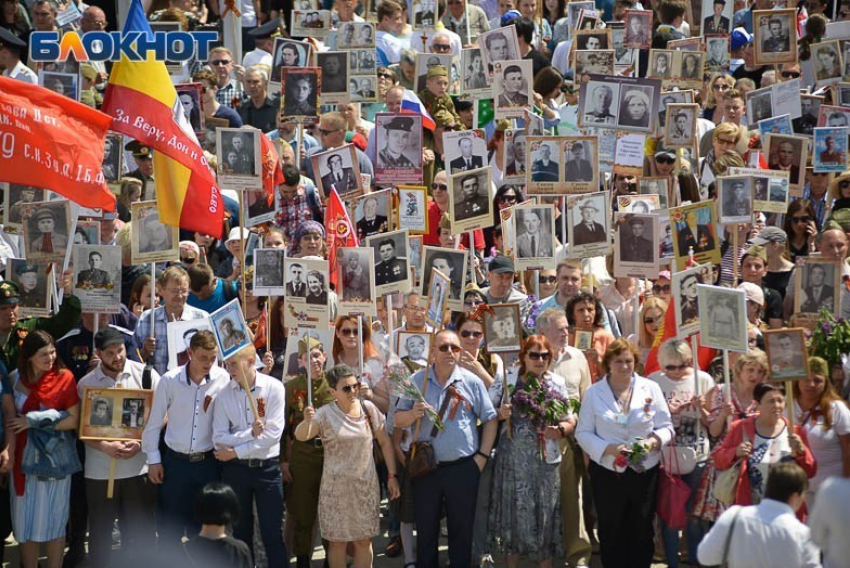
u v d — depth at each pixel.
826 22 33.75
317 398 19.28
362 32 29.59
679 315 18.94
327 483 18.55
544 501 18.81
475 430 18.98
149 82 20.42
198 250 23.91
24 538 18.64
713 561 14.92
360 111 31.62
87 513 19.75
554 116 29.58
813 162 26.33
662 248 22.86
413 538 19.84
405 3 35.38
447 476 18.75
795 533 14.55
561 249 23.77
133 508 19.05
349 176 24.55
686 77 30.44
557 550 18.95
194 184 20.77
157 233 20.62
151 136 20.34
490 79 28.80
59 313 19.84
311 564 20.09
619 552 18.59
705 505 18.27
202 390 18.62
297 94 26.30
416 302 20.89
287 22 38.09
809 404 18.27
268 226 24.95
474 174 22.19
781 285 23.62
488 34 28.64
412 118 24.48
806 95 29.33
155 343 20.11
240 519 18.52
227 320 18.52
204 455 18.62
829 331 19.55
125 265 23.22
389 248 20.08
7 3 32.81
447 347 18.72
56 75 23.86
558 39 36.91
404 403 18.95
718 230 25.48
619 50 32.78
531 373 18.91
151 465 18.62
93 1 37.88
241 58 36.31
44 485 18.67
